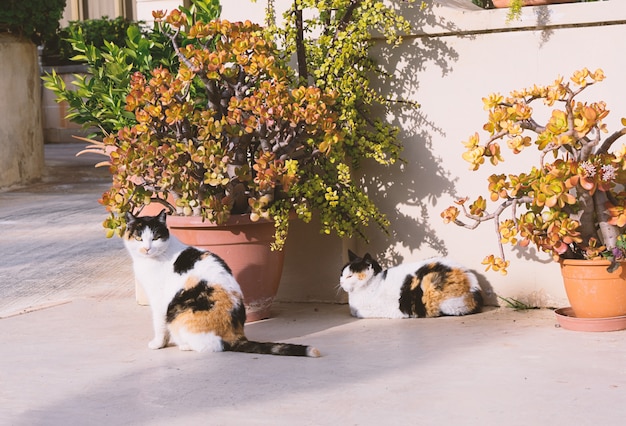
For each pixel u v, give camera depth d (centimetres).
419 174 598
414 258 607
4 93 1258
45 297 653
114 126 619
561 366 434
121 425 370
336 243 607
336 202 546
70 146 1891
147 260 486
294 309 600
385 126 586
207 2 627
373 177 609
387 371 436
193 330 475
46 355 487
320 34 601
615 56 549
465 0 686
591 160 487
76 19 1998
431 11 579
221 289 479
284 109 513
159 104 521
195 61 526
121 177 511
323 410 380
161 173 526
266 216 535
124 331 541
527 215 502
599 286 496
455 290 556
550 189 472
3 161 1254
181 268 485
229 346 478
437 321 550
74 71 1911
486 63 576
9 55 1266
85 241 850
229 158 535
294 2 564
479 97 579
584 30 554
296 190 551
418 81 592
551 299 574
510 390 399
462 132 586
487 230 586
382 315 564
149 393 411
